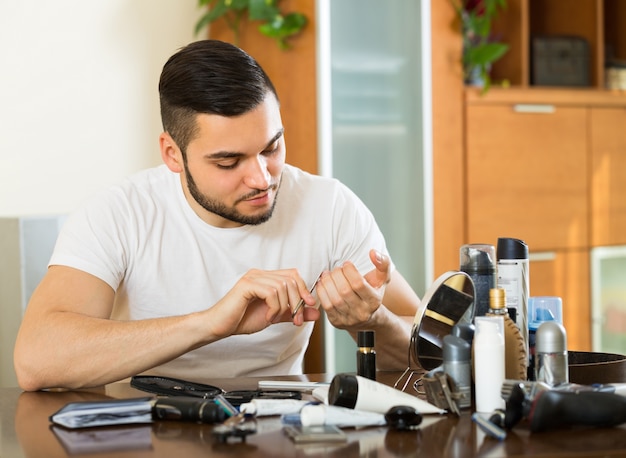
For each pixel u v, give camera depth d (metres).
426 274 3.78
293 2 3.52
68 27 3.46
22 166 3.39
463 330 1.30
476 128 3.86
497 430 1.14
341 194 1.99
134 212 1.82
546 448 1.09
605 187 4.17
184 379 1.70
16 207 3.38
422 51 3.74
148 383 1.54
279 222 1.91
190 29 3.67
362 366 1.41
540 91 3.98
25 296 2.80
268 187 1.62
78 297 1.70
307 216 1.94
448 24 3.79
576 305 4.11
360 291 1.52
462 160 3.85
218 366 1.86
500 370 1.25
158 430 1.22
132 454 1.10
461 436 1.16
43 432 1.24
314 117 3.53
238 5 3.52
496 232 3.92
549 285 4.04
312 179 1.99
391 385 1.54
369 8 3.65
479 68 3.88
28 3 3.39
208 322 1.52
